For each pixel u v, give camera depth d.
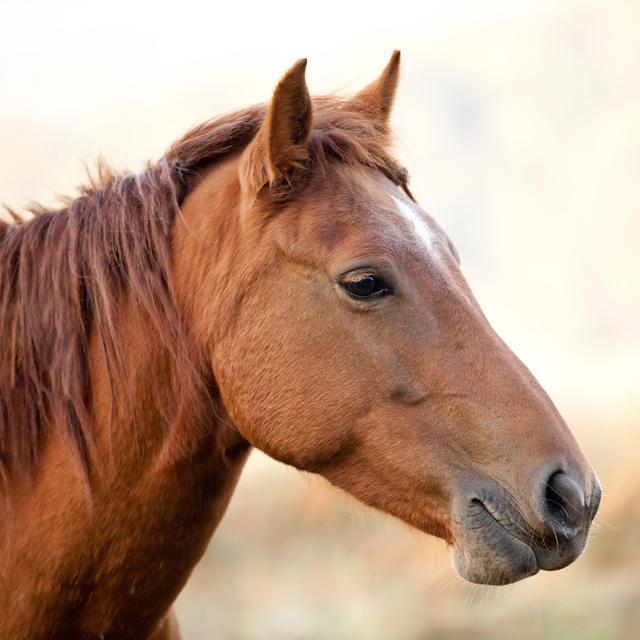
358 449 6.38
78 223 6.77
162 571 6.63
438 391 6.18
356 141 6.74
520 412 6.08
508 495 5.99
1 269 6.80
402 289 6.26
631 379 26.28
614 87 110.56
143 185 6.85
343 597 16.44
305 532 19.14
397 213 6.50
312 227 6.39
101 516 6.46
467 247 85.62
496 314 59.53
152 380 6.52
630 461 16.80
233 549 18.61
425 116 120.69
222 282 6.52
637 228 76.88
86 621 6.60
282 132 6.42
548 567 6.01
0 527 6.59
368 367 6.26
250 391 6.41
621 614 13.67
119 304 6.62
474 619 14.75
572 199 87.56
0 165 106.44
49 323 6.62
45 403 6.59
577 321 57.44
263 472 21.92
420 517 6.35
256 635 15.11
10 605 6.52
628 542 15.55
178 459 6.51
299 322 6.34
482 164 103.94
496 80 124.31
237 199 6.68
